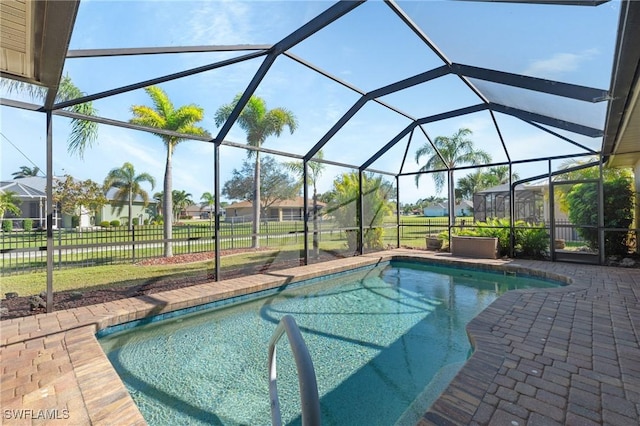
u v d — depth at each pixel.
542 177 8.10
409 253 9.59
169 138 6.34
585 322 3.72
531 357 2.85
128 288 5.29
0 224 6.08
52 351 3.10
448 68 5.40
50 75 2.70
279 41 4.45
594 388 2.35
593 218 7.74
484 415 2.05
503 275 7.34
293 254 7.95
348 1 3.73
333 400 2.81
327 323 4.66
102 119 4.57
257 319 4.86
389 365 3.42
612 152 6.78
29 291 5.11
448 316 4.93
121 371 3.31
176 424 2.49
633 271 6.48
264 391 2.96
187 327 4.54
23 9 1.83
